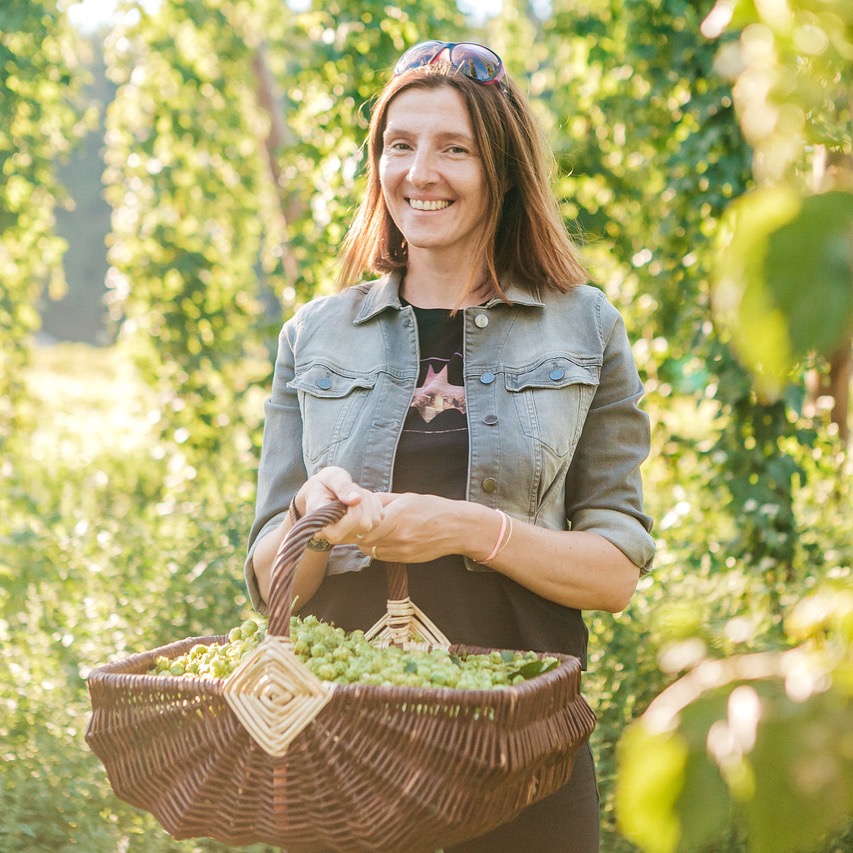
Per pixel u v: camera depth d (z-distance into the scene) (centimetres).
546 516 160
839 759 55
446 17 535
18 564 372
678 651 65
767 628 306
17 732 282
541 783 137
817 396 400
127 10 636
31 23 580
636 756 59
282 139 678
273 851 251
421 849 127
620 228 497
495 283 165
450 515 144
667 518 399
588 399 164
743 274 51
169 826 135
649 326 449
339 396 165
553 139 490
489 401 159
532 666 139
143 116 653
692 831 57
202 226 672
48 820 258
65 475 652
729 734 57
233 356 639
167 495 548
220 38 652
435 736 122
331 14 468
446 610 155
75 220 2323
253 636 146
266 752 125
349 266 181
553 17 536
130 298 639
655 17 433
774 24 65
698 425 602
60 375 1470
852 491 418
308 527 130
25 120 609
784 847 54
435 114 159
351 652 141
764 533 369
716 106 407
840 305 49
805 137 66
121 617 327
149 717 133
